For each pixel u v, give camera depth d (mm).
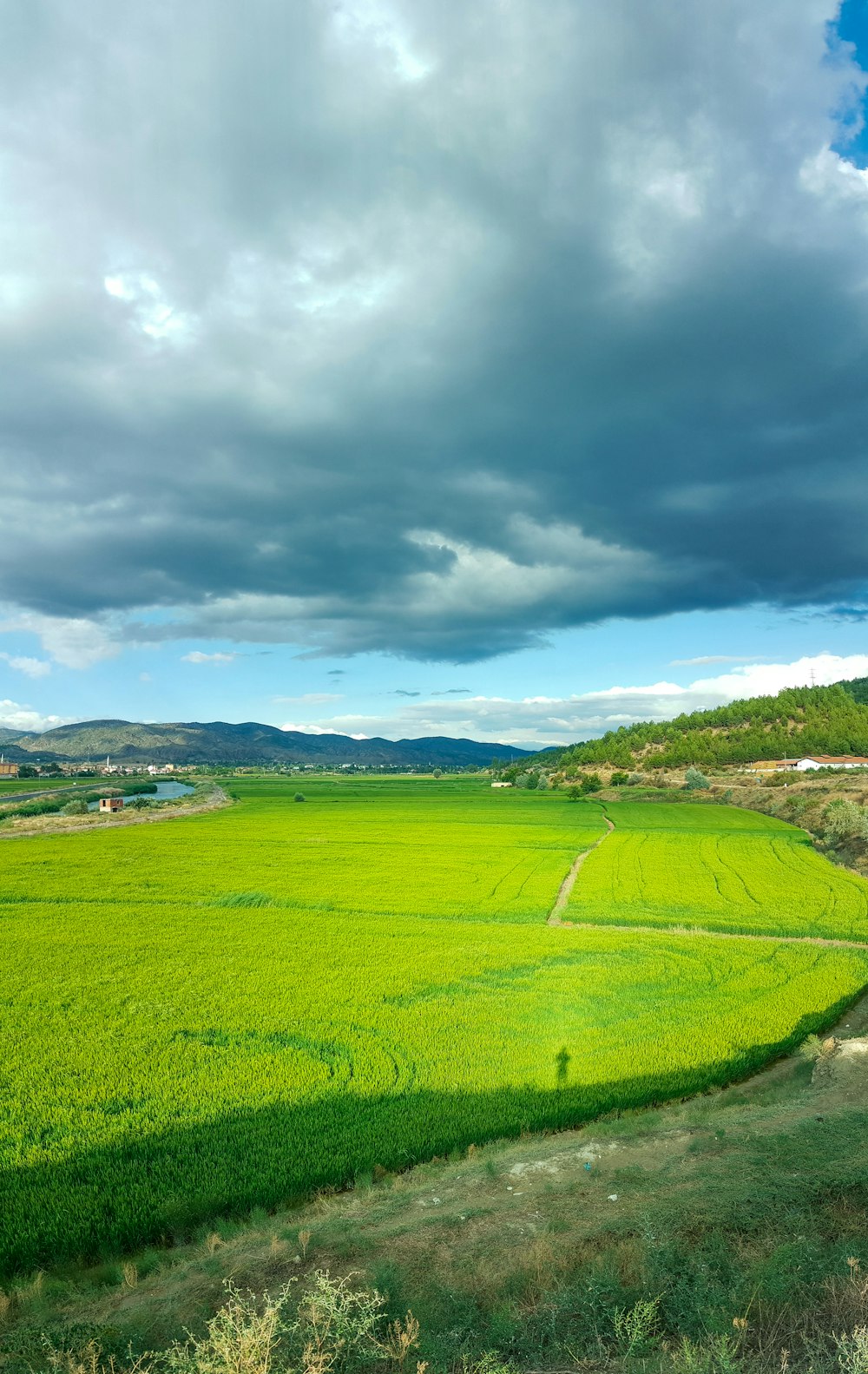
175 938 35438
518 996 27031
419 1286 9727
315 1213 13492
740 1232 10328
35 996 26906
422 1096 18594
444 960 31734
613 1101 18312
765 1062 21375
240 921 39344
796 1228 10312
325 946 34062
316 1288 9750
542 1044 22344
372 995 27125
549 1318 8781
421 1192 13195
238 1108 18062
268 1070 20391
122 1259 12820
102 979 28969
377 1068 20469
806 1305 8617
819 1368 7184
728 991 27469
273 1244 11391
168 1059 21250
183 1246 13047
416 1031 23453
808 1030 23328
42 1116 17766
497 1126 16922
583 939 35500
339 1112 17766
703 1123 15562
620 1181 12406
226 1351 7797
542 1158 14148
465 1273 9953
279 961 31656
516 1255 10227
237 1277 10461
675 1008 25656
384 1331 8867
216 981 28797
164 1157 15727
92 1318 10055
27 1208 14117
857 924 38875
